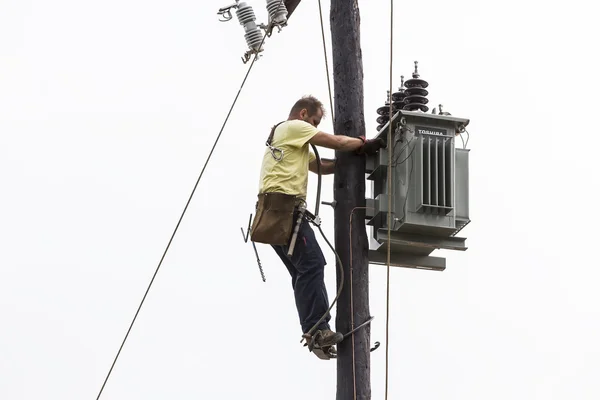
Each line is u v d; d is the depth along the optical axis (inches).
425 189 773.9
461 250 793.6
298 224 746.8
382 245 786.8
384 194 780.6
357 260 770.2
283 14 887.1
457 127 789.9
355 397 746.2
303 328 754.2
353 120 790.5
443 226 776.3
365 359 756.0
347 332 757.3
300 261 750.5
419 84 815.1
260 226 743.7
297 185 751.1
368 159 790.5
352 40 804.6
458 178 796.0
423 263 808.9
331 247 761.0
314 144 759.7
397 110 813.9
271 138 762.2
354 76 799.1
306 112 784.3
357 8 812.0
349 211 778.2
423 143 778.8
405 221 768.9
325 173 809.5
